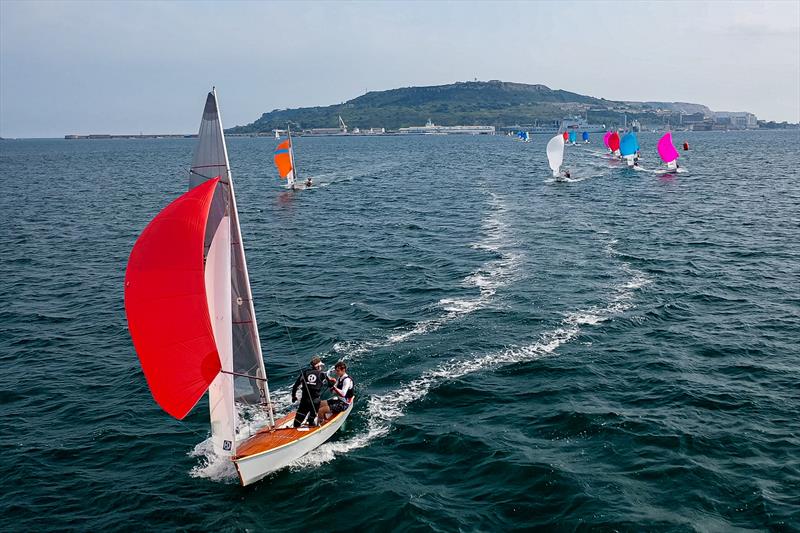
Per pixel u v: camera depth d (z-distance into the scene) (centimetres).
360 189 7838
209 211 1534
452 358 2278
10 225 5484
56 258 4181
